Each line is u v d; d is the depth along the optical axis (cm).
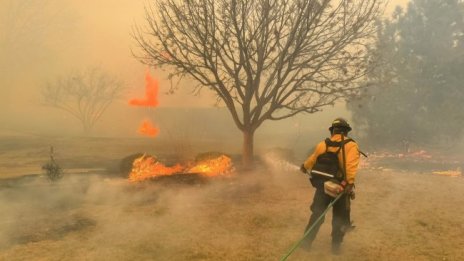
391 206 717
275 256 469
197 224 587
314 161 513
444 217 646
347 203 481
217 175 942
